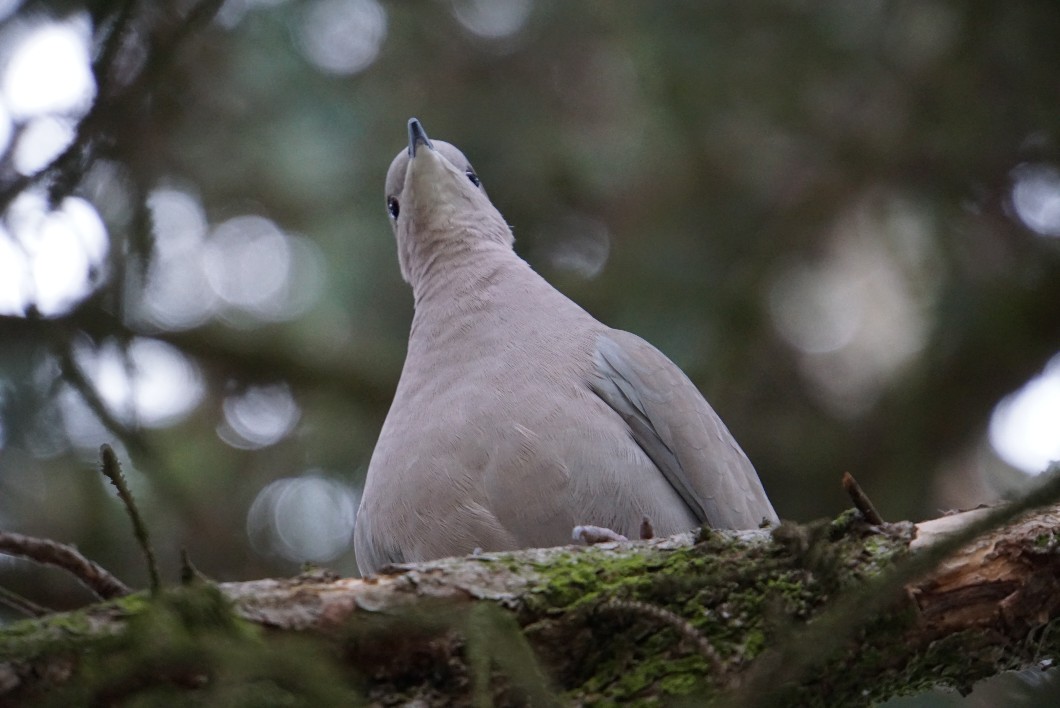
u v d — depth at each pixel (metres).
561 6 12.91
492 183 12.95
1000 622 5.53
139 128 8.14
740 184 13.10
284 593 4.97
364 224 12.62
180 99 8.73
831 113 12.60
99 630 4.51
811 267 13.77
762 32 11.85
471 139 12.91
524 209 13.07
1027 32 11.11
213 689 4.43
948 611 5.48
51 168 7.27
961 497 12.84
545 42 13.14
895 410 12.62
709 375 12.62
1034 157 12.05
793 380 13.42
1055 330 12.09
